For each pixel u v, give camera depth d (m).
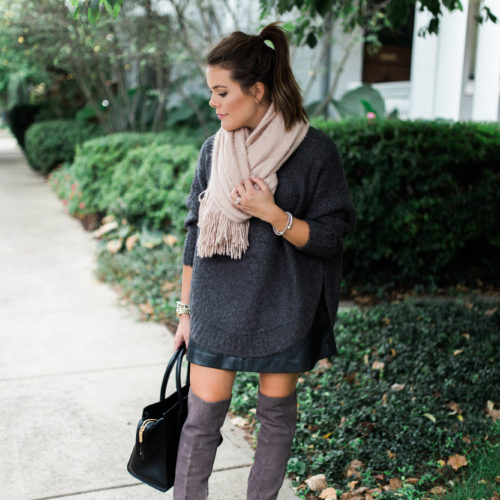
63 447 2.88
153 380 3.67
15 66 11.69
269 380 1.97
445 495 2.45
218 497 2.51
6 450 2.85
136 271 5.83
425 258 5.59
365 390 3.41
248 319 1.88
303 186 1.88
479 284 5.78
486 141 5.37
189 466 1.95
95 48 8.42
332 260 2.02
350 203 1.97
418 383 3.51
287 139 1.83
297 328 1.88
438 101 8.43
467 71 8.90
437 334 4.18
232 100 1.81
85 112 14.12
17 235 7.83
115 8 2.10
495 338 4.08
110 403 3.35
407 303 5.04
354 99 9.02
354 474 2.67
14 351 4.11
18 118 17.72
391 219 5.20
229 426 3.13
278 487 2.03
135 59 9.40
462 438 2.90
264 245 1.87
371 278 5.66
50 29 8.84
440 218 5.24
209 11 9.12
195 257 1.99
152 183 6.69
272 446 2.00
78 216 8.98
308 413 3.16
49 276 6.02
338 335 4.23
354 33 8.58
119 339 4.37
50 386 3.56
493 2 7.53
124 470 2.71
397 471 2.71
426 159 5.13
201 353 1.92
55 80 15.23
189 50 8.68
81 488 2.56
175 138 9.45
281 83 1.83
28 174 14.93
